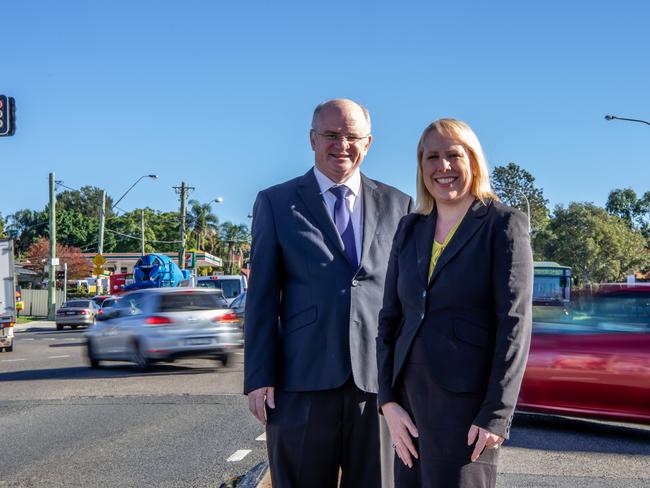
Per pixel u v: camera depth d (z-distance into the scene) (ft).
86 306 124.16
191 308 48.39
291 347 11.45
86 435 26.27
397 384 9.58
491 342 9.05
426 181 9.71
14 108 71.46
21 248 349.61
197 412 30.71
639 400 23.93
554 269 100.01
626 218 396.78
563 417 27.94
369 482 11.46
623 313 25.14
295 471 11.32
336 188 12.06
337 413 11.34
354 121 12.03
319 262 11.53
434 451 8.95
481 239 9.14
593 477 19.53
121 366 52.19
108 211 418.72
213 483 19.42
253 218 12.24
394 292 9.98
